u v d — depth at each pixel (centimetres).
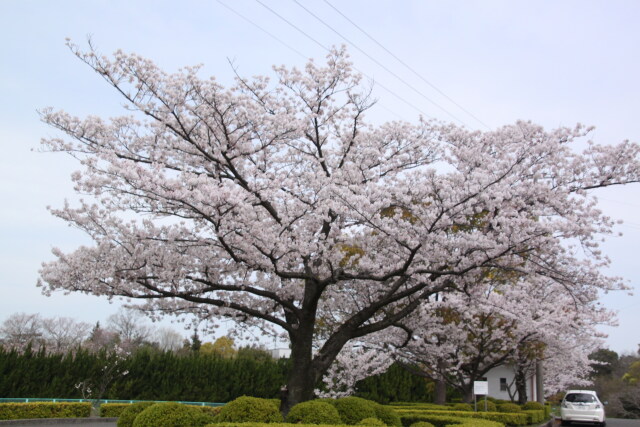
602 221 976
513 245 920
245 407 796
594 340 2067
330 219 1041
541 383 1984
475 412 1441
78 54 966
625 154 1001
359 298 1259
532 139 1059
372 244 1113
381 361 1672
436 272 979
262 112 1054
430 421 1227
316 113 1184
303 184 1111
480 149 1073
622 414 3647
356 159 1174
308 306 1031
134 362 2328
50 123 1019
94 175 885
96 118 1047
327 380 1697
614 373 4725
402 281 1074
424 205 1023
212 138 1070
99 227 935
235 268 1035
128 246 934
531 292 1562
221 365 2480
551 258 1018
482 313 1435
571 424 1983
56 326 4350
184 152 1102
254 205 1018
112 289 951
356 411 882
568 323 1513
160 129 1071
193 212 965
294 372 1006
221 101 1027
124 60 987
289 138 1113
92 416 1952
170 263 961
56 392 2128
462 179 975
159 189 862
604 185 1037
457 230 1116
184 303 1102
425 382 2502
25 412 1723
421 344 1391
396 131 1173
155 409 809
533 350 1670
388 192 964
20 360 2098
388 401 2364
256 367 2527
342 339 1034
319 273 1036
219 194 858
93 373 2227
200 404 2256
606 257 1133
